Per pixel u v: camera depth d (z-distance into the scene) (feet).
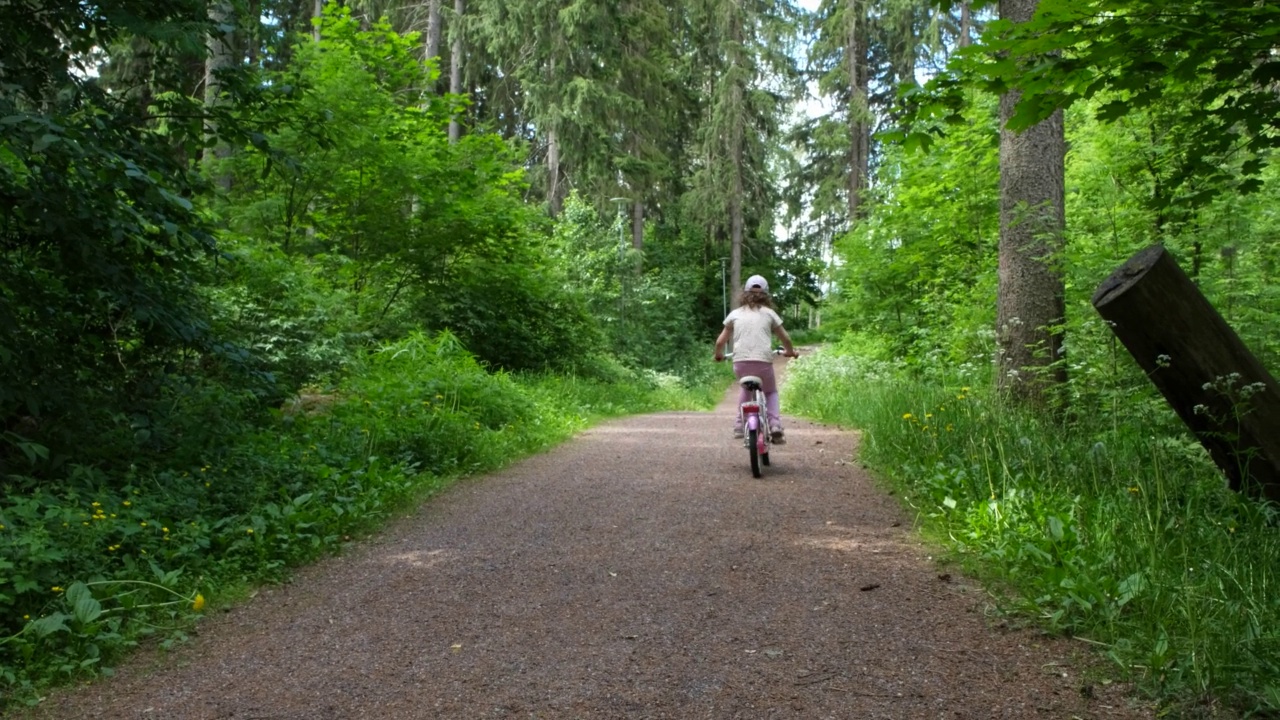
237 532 15.47
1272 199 23.91
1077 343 24.48
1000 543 14.46
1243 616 10.28
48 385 16.46
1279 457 15.08
